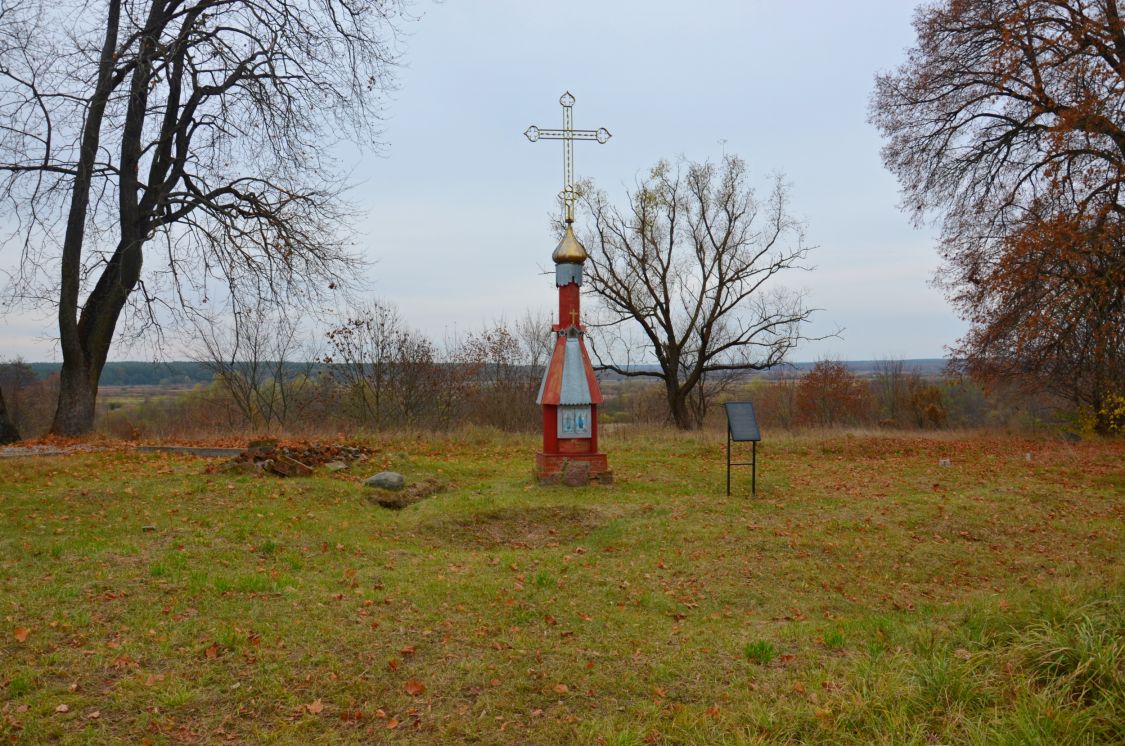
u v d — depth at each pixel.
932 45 23.52
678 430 23.34
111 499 10.09
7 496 10.02
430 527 10.01
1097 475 14.70
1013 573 8.85
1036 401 32.94
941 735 4.37
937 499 12.13
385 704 5.01
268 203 19.58
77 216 17.98
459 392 27.62
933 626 6.39
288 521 9.55
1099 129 18.36
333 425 23.42
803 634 6.43
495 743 4.62
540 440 19.61
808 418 44.19
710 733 4.61
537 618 6.68
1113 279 17.98
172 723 4.65
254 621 6.17
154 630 5.88
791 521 10.59
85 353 18.84
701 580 8.12
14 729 4.45
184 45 18.23
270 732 4.62
